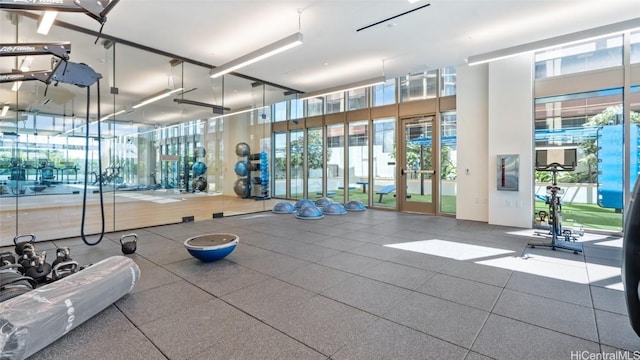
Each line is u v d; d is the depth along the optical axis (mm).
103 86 7121
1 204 6266
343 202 9242
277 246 4629
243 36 5164
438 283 3166
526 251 4305
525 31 4984
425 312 2541
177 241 4941
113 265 2721
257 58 5234
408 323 2361
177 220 6715
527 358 1928
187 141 9125
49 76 3041
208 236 4145
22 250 3762
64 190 7227
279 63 6516
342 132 9242
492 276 3354
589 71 5258
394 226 6113
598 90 5223
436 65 6641
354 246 4621
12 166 6395
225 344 2084
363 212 7922
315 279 3281
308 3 4148
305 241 4938
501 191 6066
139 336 2180
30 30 4844
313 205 7586
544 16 4484
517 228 5797
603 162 5383
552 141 5797
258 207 8555
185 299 2787
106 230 5684
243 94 8773
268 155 9820
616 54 5117
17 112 6438
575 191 6016
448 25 4781
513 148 5879
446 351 2000
